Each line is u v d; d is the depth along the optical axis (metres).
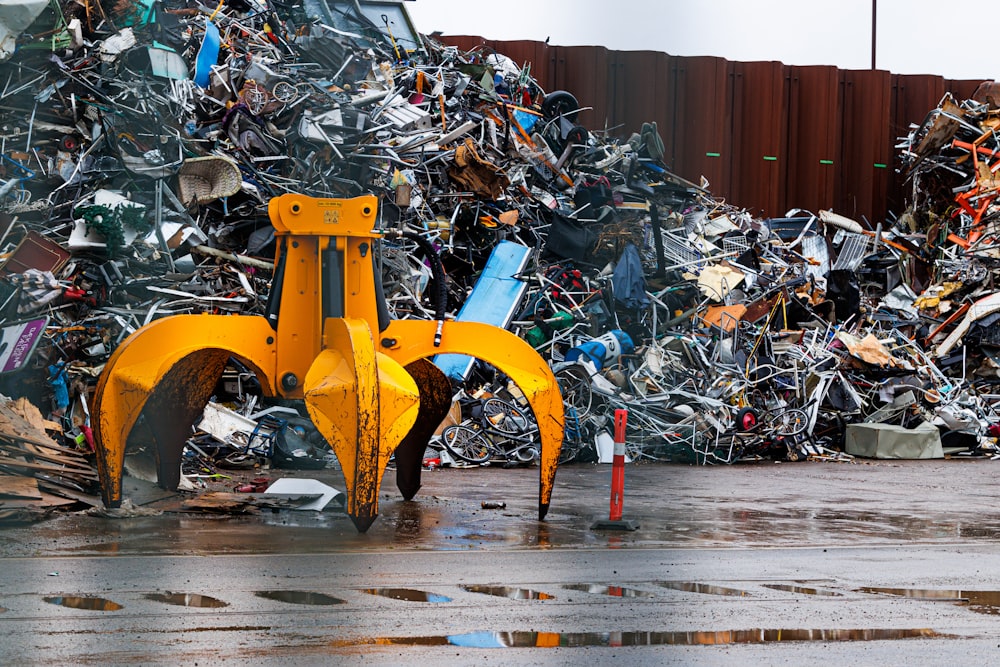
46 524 10.92
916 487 17.05
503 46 33.06
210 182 18.80
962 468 20.59
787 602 8.06
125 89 19.64
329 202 11.91
